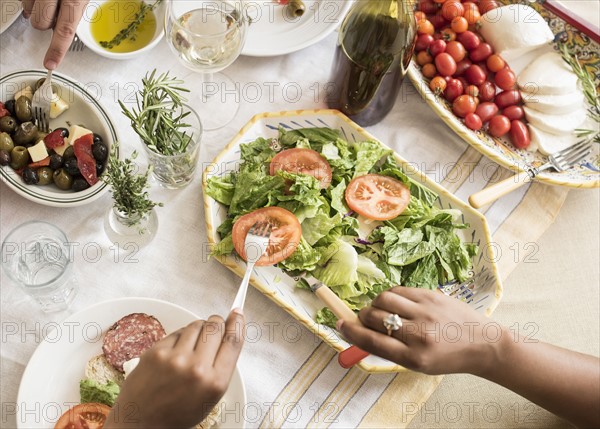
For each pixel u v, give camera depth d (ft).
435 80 4.11
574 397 3.04
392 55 3.56
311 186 3.48
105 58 4.06
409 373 3.52
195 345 2.50
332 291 3.41
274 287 3.41
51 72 3.58
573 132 4.14
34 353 3.10
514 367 2.97
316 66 4.29
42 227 3.19
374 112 4.00
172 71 4.13
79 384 3.15
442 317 2.75
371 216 3.56
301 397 3.41
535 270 3.96
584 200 4.19
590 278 3.96
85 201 3.50
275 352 3.47
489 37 4.25
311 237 3.46
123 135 3.89
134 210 3.31
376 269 3.42
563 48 4.22
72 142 3.54
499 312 3.83
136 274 3.56
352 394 3.44
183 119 3.65
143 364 2.47
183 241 3.67
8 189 3.63
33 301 3.41
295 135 3.79
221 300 3.57
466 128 4.05
